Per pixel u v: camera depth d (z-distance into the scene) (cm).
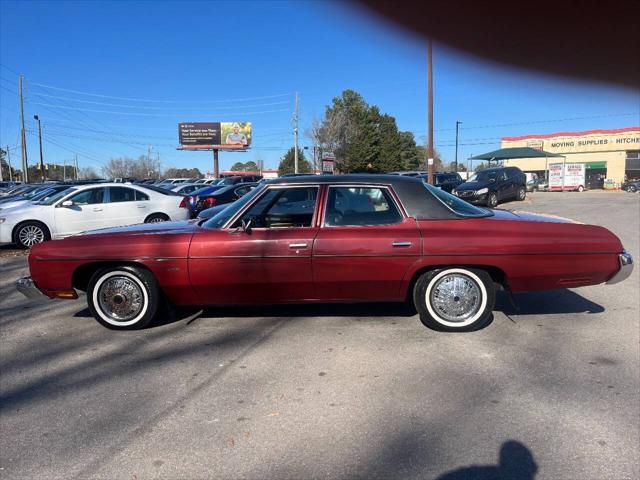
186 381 374
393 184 477
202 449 285
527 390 350
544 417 314
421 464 268
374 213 471
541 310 542
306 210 479
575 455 274
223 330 487
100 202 1129
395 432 299
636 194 3209
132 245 474
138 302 487
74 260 479
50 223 1084
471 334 464
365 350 428
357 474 261
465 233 456
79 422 317
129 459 277
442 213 469
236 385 365
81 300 621
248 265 463
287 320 512
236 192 1481
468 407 328
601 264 458
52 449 287
